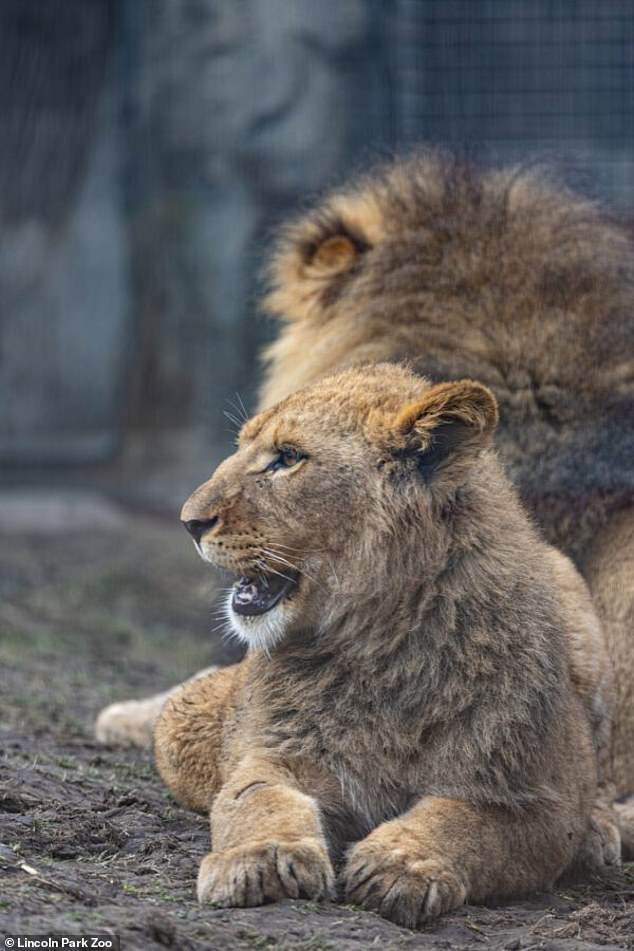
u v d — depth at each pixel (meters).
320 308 11.16
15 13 26.06
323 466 7.52
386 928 6.50
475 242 10.70
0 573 19.55
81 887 6.66
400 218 11.14
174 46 26.61
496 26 24.30
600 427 10.12
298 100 25.91
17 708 11.80
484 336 10.39
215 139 26.52
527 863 7.23
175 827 8.20
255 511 7.55
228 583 9.70
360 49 25.52
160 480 26.48
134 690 13.73
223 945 6.14
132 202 27.89
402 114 24.53
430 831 6.93
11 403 30.45
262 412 7.98
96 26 26.45
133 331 27.67
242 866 6.64
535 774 7.28
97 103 27.22
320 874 6.72
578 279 10.48
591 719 8.47
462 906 6.88
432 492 7.44
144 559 21.14
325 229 11.53
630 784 9.45
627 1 24.23
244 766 7.33
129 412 27.67
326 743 7.36
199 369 27.11
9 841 7.46
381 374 8.10
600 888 7.80
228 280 26.59
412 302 10.66
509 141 24.38
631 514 9.89
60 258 29.53
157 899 6.71
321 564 7.49
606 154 24.17
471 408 7.38
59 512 23.94
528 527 7.98
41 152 27.39
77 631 17.02
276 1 25.81
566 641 7.91
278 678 7.52
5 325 30.08
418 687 7.30
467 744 7.21
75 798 8.56
